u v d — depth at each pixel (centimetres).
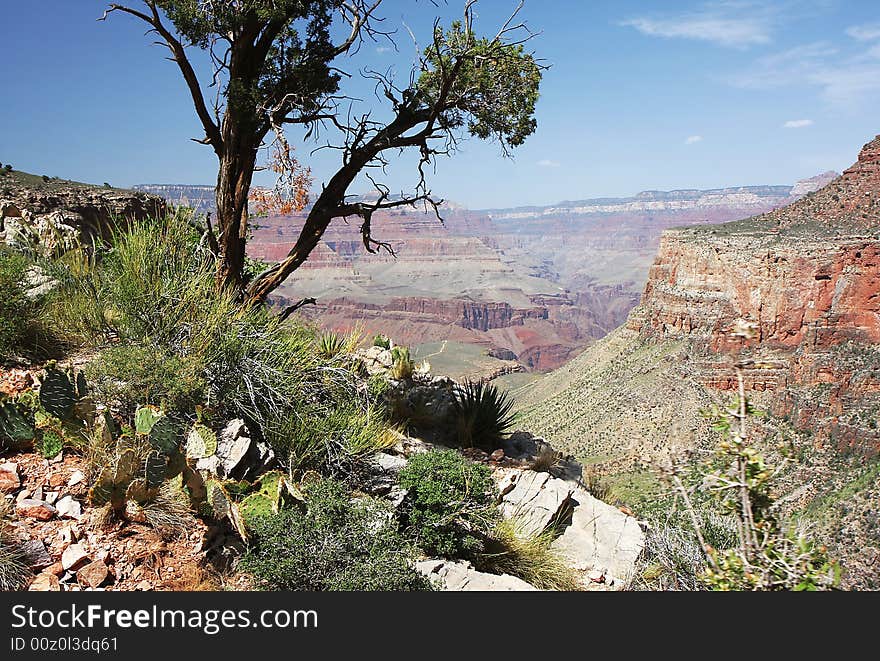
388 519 611
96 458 532
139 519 503
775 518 391
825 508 5406
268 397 699
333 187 1051
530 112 1056
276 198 947
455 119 1077
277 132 924
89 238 1039
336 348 1066
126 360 630
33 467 525
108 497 483
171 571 473
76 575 441
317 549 527
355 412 834
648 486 5966
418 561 620
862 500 5300
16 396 596
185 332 716
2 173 2172
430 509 687
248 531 532
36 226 962
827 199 10075
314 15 1057
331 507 570
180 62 927
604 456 8606
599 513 850
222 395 676
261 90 991
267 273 1016
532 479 861
